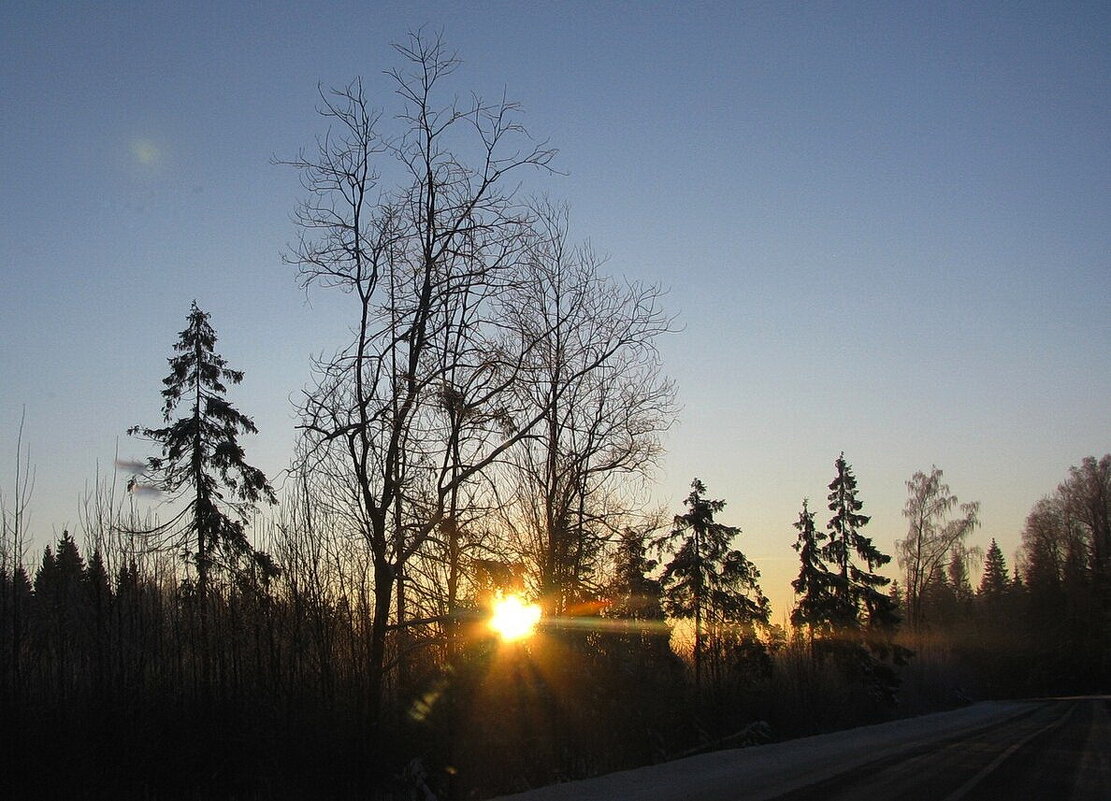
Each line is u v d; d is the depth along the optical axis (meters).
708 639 40.44
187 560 26.81
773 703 37.09
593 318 23.28
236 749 17.55
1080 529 89.19
